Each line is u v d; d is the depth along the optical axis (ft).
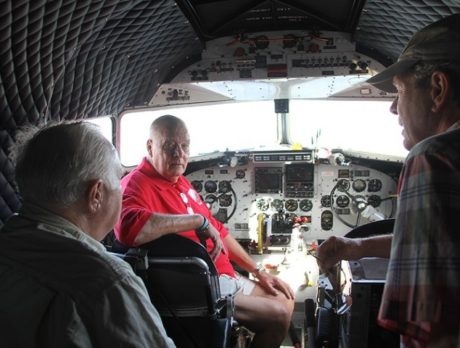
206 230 9.59
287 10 13.52
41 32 9.63
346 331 7.26
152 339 3.78
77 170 3.92
